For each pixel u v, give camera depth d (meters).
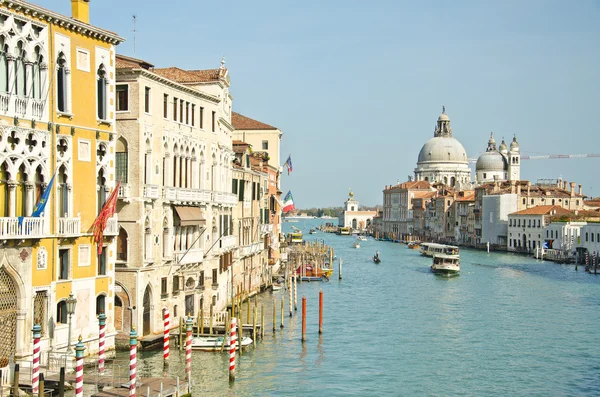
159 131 40.47
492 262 118.06
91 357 33.22
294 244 143.00
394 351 44.88
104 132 34.03
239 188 58.94
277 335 48.12
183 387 31.05
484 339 49.16
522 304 66.19
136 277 38.09
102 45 33.88
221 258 50.88
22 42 29.38
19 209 29.50
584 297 71.06
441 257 97.81
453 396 35.75
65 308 31.92
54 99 30.97
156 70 51.69
